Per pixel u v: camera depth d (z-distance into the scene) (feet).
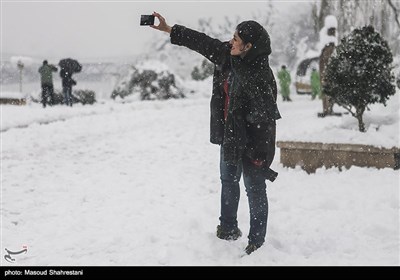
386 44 24.90
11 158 29.17
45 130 40.09
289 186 21.26
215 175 24.54
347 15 47.88
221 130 13.76
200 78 123.65
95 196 21.18
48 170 26.43
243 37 12.83
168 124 44.27
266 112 13.03
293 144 24.16
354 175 22.21
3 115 48.44
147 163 28.02
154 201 20.04
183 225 16.22
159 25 13.75
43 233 16.57
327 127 27.04
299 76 114.62
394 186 20.26
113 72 127.75
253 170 13.35
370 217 16.60
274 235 15.25
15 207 19.69
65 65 66.44
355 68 24.68
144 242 14.99
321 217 16.92
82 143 34.58
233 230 14.46
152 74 89.66
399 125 25.13
